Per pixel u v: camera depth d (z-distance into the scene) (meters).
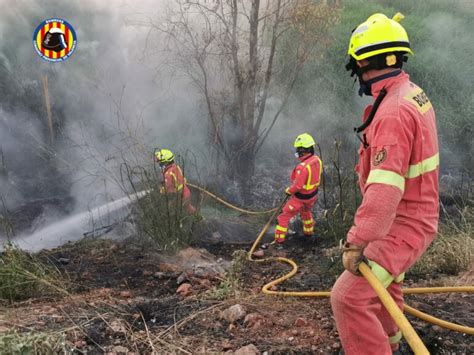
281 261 5.32
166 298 4.04
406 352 3.16
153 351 3.08
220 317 3.55
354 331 2.54
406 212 2.48
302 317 3.53
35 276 4.10
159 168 7.02
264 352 3.07
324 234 6.28
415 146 2.38
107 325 3.38
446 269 4.66
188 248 5.60
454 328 3.09
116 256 5.32
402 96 2.39
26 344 2.71
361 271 2.40
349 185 6.52
